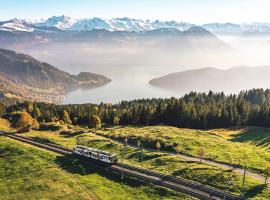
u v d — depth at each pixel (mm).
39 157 118625
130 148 126438
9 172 106312
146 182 89312
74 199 82875
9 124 199125
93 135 156375
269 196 77625
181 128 177250
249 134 164500
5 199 86938
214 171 93000
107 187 89250
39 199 84625
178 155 115188
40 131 173500
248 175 92188
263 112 189875
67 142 142500
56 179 96688
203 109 195625
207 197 77938
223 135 162500
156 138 135875
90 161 110938
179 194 80625
